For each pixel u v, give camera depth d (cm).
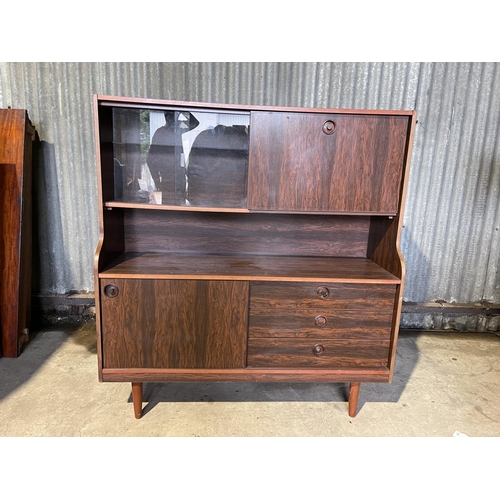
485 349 228
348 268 161
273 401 171
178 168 156
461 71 213
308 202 145
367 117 139
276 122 138
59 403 163
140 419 156
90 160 216
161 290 140
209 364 148
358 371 152
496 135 223
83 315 241
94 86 207
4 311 196
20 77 205
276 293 144
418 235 236
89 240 229
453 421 161
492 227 237
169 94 208
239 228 180
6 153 192
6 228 194
